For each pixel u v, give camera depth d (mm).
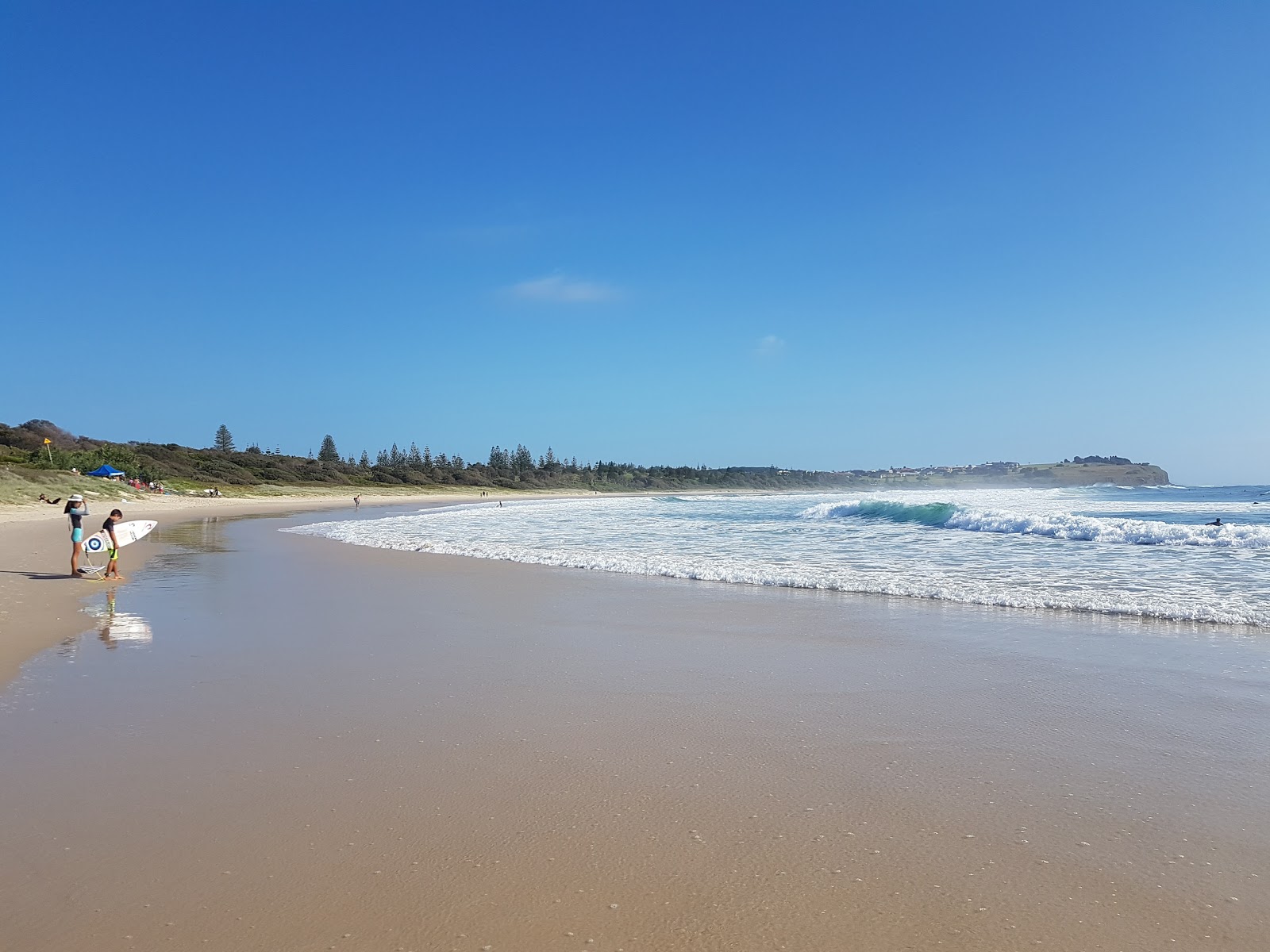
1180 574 13773
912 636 8883
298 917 3158
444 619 10141
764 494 176000
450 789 4531
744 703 6301
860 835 3928
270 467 115312
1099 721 5785
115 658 7836
